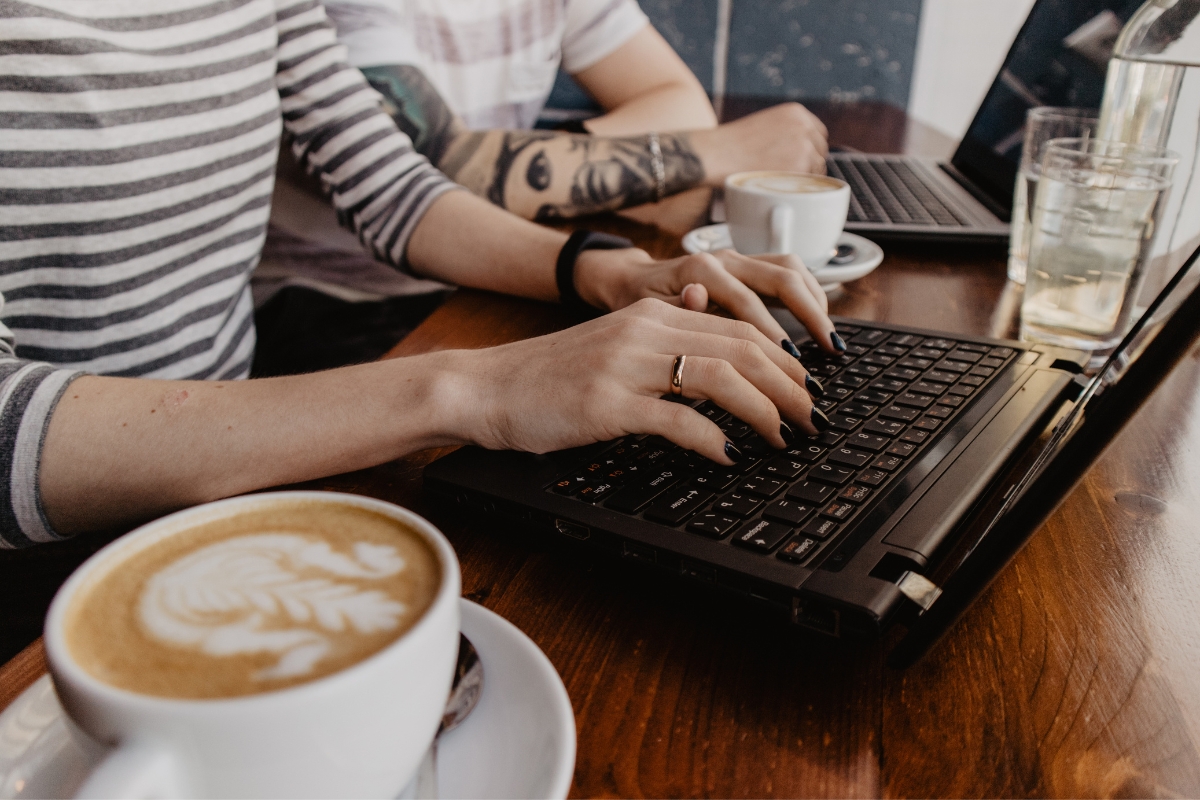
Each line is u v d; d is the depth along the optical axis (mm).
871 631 287
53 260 707
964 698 285
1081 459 244
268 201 899
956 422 444
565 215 971
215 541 268
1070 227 566
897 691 289
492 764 240
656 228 921
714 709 283
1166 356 224
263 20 827
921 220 853
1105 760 258
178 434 433
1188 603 333
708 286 596
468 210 812
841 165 1134
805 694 289
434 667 226
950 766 257
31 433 428
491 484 385
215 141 789
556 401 416
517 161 995
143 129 724
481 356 474
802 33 2453
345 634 225
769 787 251
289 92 891
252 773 199
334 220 1255
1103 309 576
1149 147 583
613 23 1446
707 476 385
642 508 359
